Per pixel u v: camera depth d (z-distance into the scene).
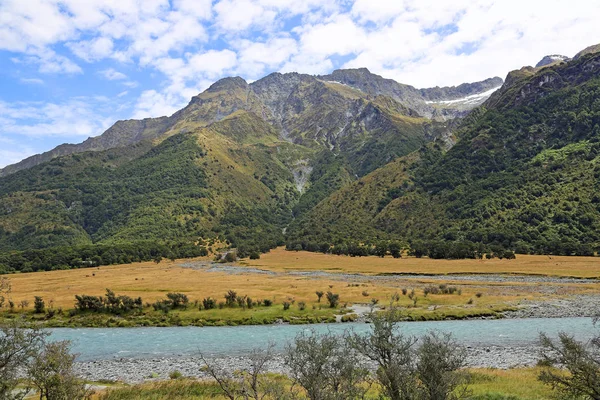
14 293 100.12
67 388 23.94
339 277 134.38
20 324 24.52
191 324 73.31
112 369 46.00
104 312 79.94
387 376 19.80
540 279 119.69
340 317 74.25
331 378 20.94
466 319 70.44
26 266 195.12
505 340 54.91
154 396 31.91
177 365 47.22
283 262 195.62
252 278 131.00
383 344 20.38
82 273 162.88
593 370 19.64
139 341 60.78
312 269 163.12
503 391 28.34
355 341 21.27
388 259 189.75
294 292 96.25
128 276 143.38
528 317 71.31
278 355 50.50
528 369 38.75
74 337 64.38
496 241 198.00
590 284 106.69
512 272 131.88
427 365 19.61
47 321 76.00
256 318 74.19
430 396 18.94
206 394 32.50
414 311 73.81
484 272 134.75
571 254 171.00
